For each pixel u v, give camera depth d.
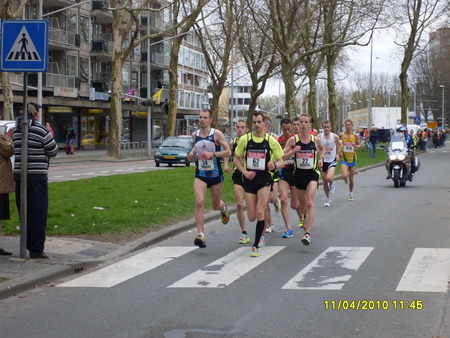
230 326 6.20
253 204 10.05
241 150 10.05
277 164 9.90
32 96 47.38
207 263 9.34
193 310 6.79
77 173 28.12
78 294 7.57
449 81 92.12
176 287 7.86
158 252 10.27
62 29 52.66
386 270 8.67
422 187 22.11
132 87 58.75
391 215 14.66
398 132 22.61
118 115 42.25
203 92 90.12
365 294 7.38
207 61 45.69
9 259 9.10
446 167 35.09
